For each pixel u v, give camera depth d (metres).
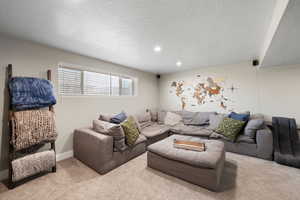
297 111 2.85
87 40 2.13
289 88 2.92
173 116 4.05
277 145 2.41
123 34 1.95
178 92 4.58
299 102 2.83
